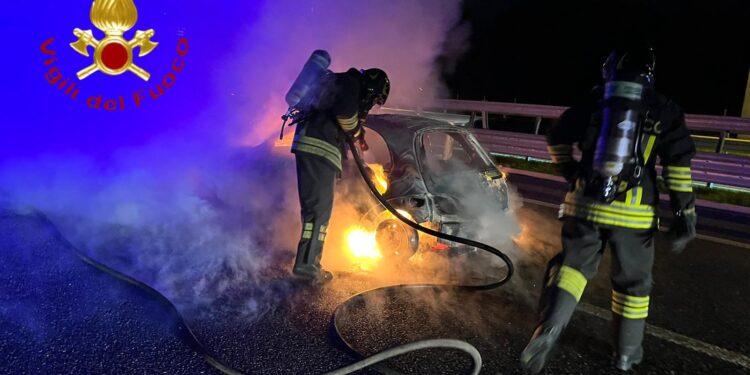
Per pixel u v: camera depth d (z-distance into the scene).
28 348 2.72
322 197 3.67
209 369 2.63
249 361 2.74
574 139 2.69
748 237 5.57
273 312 3.28
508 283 3.90
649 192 2.63
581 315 3.47
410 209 3.96
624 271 2.71
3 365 2.56
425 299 3.55
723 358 3.03
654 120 2.56
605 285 4.01
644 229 2.63
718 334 3.33
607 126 2.50
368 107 3.70
